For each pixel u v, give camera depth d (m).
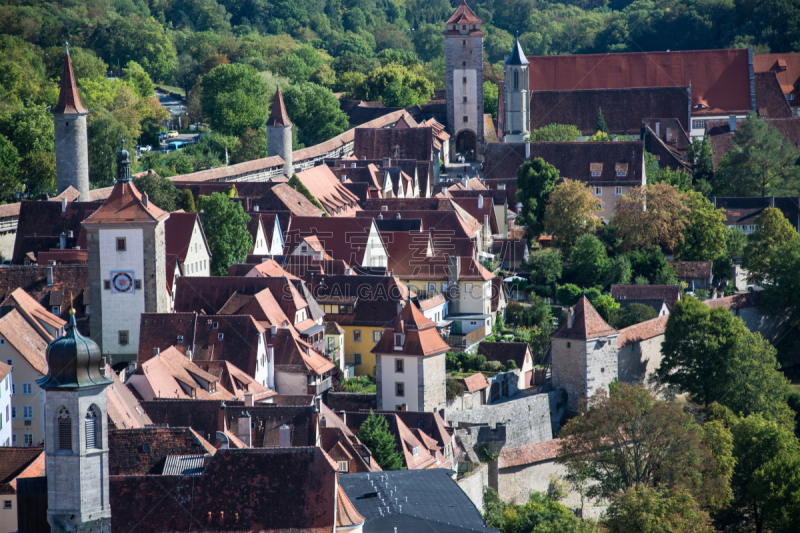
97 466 193.38
